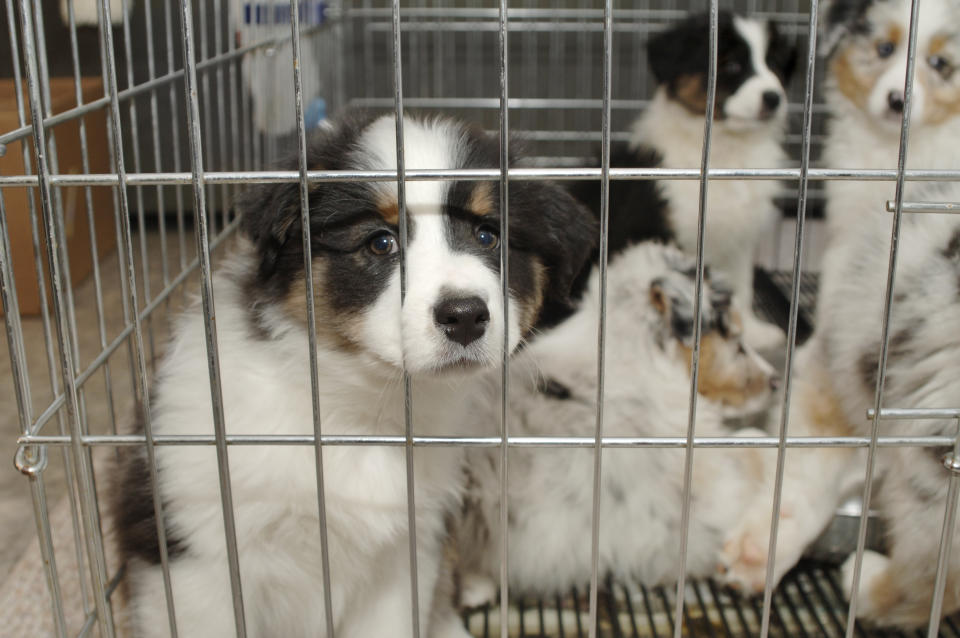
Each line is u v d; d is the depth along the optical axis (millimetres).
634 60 1592
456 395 615
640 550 727
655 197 961
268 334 578
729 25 1149
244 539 573
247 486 562
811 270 1249
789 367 500
